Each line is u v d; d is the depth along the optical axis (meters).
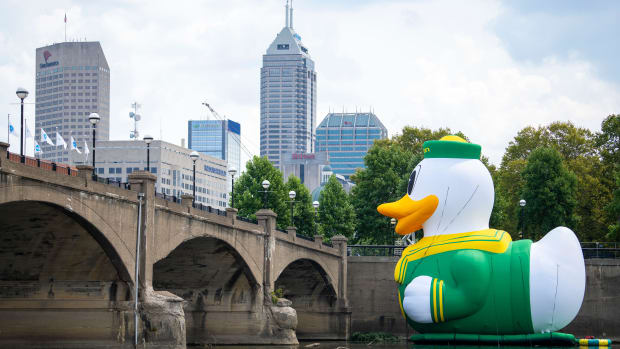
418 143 121.25
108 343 52.31
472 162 60.41
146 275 53.56
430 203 59.38
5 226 48.31
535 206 98.25
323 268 85.25
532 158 100.19
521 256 58.06
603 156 106.44
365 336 86.62
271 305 71.38
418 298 58.25
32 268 52.34
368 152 113.56
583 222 106.19
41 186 44.31
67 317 52.66
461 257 57.75
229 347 69.88
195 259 67.94
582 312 85.00
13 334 52.91
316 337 87.81
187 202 59.72
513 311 57.66
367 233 111.19
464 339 58.66
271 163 107.12
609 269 85.19
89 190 48.25
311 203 109.94
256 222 73.12
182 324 53.62
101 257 51.66
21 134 46.09
